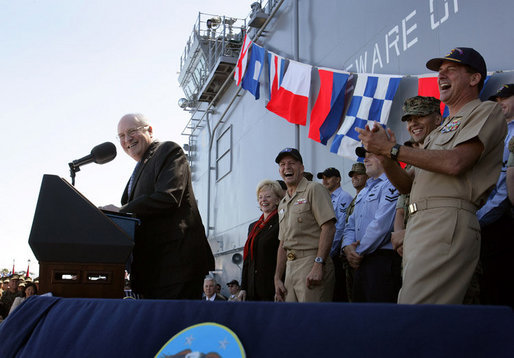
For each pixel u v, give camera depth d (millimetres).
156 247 2852
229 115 10617
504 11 3770
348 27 6129
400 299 1973
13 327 1578
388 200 3334
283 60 7535
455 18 4262
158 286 2818
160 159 2924
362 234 3607
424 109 3148
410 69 4852
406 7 4977
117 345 1372
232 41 11039
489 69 3865
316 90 6711
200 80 12562
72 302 1577
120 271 2086
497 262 2811
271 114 8242
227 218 10078
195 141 13414
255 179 8719
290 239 3549
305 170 6859
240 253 9086
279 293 3686
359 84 5453
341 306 1238
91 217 2070
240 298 4477
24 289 8375
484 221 2826
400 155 2025
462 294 1887
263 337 1235
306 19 7312
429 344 1132
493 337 1113
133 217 2500
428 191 2043
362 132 2119
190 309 1365
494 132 1973
